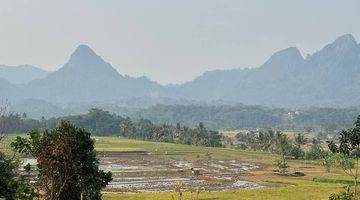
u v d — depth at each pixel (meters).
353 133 75.00
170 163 182.25
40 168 37.94
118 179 128.75
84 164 38.41
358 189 97.81
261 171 163.38
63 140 37.50
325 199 86.12
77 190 38.47
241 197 88.19
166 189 109.06
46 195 38.06
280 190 103.00
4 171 31.14
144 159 193.50
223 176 144.75
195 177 139.38
